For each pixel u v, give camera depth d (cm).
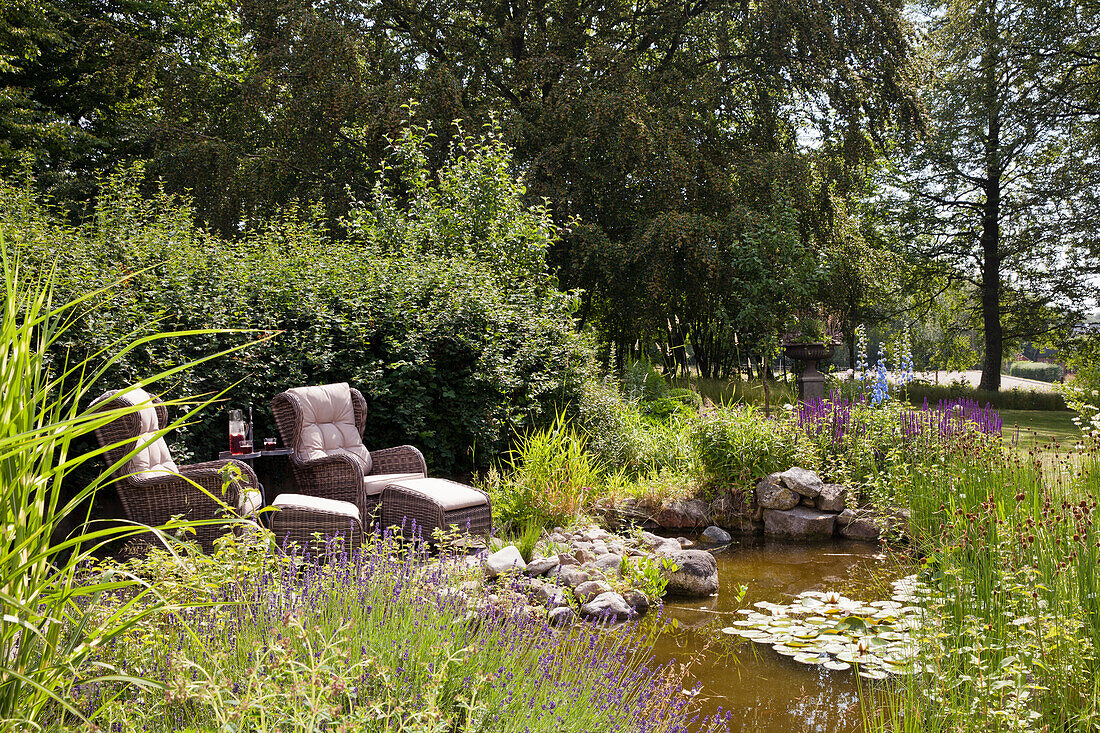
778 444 759
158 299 680
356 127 1536
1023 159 2434
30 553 175
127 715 205
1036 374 3503
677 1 1706
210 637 247
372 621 283
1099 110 2275
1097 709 268
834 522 698
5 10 1673
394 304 799
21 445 160
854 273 1731
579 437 854
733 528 723
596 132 1516
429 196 1138
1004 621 335
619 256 1498
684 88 1608
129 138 1792
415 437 802
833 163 1645
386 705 226
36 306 186
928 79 1738
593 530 623
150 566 281
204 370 696
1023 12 2262
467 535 468
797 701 354
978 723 262
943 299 2662
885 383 802
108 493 691
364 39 1588
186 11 2000
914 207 2544
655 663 397
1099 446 529
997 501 498
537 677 279
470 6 1714
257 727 186
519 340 871
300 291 764
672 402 1171
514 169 1521
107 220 855
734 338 1652
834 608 470
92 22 1736
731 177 1605
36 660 187
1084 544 345
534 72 1602
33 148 1669
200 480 491
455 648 265
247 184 1542
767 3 1565
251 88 1539
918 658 329
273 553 359
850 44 1616
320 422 652
